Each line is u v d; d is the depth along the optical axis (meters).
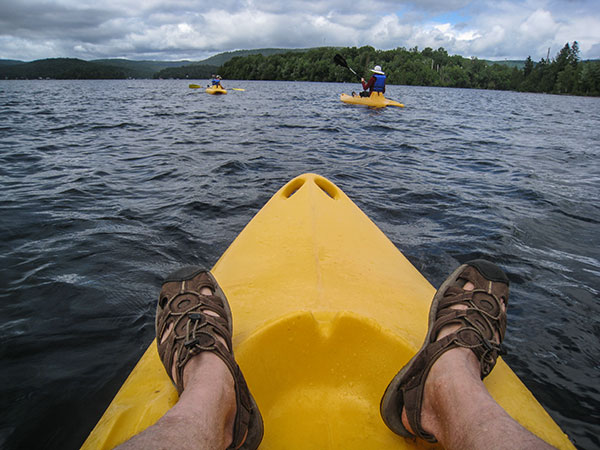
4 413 1.37
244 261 1.62
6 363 1.61
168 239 2.79
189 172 4.66
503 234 2.92
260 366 1.05
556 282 2.27
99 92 28.59
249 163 5.16
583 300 2.09
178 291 1.15
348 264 1.54
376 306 1.27
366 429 1.00
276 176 4.52
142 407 0.96
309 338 1.08
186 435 0.66
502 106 22.77
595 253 2.66
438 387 0.87
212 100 19.17
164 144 6.63
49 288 2.14
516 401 1.02
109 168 4.86
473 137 8.44
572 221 3.25
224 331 1.00
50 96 22.53
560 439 0.92
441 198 3.81
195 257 2.54
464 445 0.72
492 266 1.22
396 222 3.17
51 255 2.51
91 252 2.56
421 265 2.45
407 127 9.70
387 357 1.08
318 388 1.09
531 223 3.18
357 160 5.57
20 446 1.26
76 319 1.89
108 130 8.36
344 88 38.41
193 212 3.32
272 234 1.80
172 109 13.88
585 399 1.46
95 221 3.08
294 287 1.34
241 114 11.98
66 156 5.58
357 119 10.95
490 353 0.99
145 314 1.94
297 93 26.75
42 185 4.05
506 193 4.02
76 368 1.58
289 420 1.02
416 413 0.89
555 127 11.41
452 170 5.12
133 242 2.73
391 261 1.70
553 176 4.86
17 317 1.90
